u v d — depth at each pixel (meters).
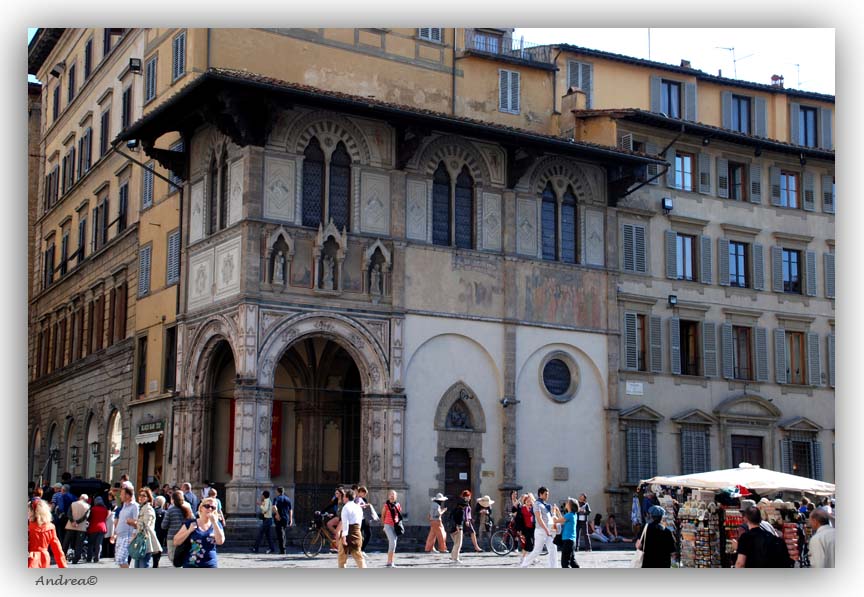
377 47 44.72
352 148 40.12
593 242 45.59
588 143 44.03
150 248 46.34
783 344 50.19
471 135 41.69
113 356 49.53
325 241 38.91
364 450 39.19
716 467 47.53
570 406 43.91
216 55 42.16
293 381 43.19
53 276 62.12
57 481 57.34
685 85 52.69
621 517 44.34
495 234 42.94
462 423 41.47
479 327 41.91
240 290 37.50
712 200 49.44
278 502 34.81
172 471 41.06
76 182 58.03
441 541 35.75
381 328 39.66
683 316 47.88
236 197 38.59
